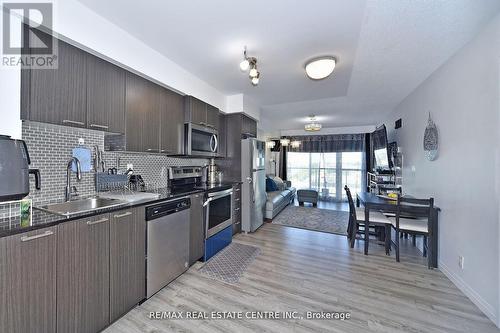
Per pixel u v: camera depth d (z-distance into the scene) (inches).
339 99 148.9
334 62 88.6
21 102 51.0
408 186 137.9
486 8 60.2
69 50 59.7
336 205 241.4
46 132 65.1
